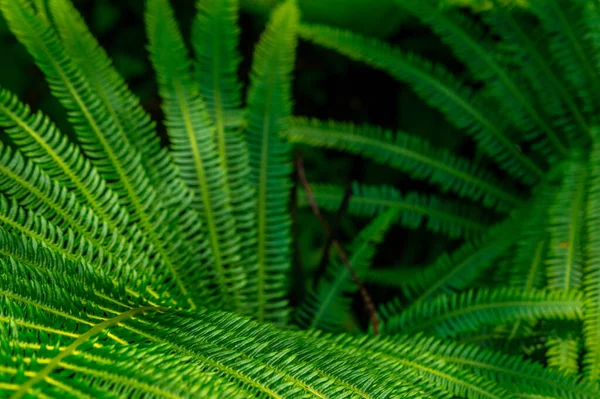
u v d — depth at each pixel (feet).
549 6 3.59
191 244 2.99
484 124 3.74
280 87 3.13
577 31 3.56
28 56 4.17
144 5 4.36
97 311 2.61
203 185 3.06
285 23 3.07
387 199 3.72
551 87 3.67
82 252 2.77
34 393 2.10
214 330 2.62
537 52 3.69
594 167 3.24
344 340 2.85
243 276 3.04
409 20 4.38
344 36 3.72
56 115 4.09
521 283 3.23
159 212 2.96
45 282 2.59
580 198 3.23
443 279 3.31
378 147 3.73
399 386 2.62
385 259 4.22
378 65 3.75
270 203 3.11
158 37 3.04
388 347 2.85
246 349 2.59
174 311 2.68
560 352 3.13
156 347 2.50
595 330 3.05
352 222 4.15
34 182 2.83
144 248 2.96
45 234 2.76
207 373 2.47
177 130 3.07
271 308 3.07
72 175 2.89
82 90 2.96
